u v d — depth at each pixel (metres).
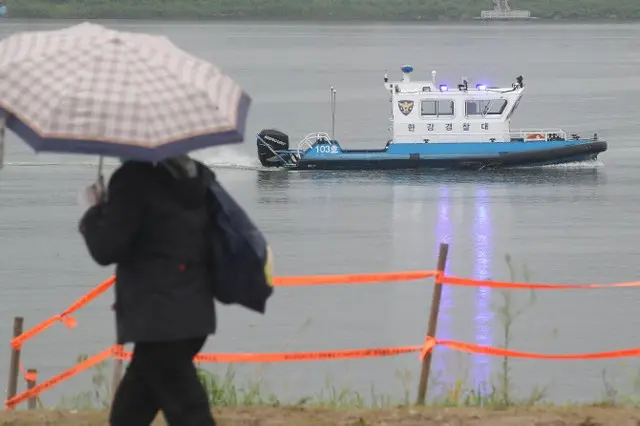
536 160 164.75
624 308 88.00
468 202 146.88
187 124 23.92
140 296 24.62
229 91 25.28
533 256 114.50
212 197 25.27
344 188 156.12
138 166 24.62
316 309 86.69
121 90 23.80
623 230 128.50
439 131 164.38
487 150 164.12
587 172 168.88
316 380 62.66
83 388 60.12
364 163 165.75
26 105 23.41
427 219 136.12
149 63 24.39
